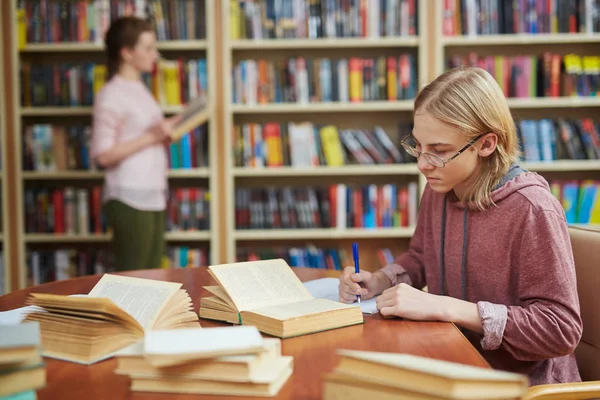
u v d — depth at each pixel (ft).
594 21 10.12
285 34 10.28
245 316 3.32
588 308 3.87
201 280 4.86
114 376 2.56
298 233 10.40
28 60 10.89
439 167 3.76
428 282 4.57
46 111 10.29
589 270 3.87
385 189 10.42
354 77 10.31
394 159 10.48
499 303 3.88
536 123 10.28
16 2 10.18
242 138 10.39
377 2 10.25
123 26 8.70
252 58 11.03
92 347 2.74
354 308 3.42
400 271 4.49
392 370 1.98
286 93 10.32
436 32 10.16
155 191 8.79
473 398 1.81
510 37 10.13
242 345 2.32
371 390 2.01
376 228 10.45
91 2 10.27
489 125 3.71
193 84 10.28
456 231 4.15
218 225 10.36
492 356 3.86
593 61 10.21
